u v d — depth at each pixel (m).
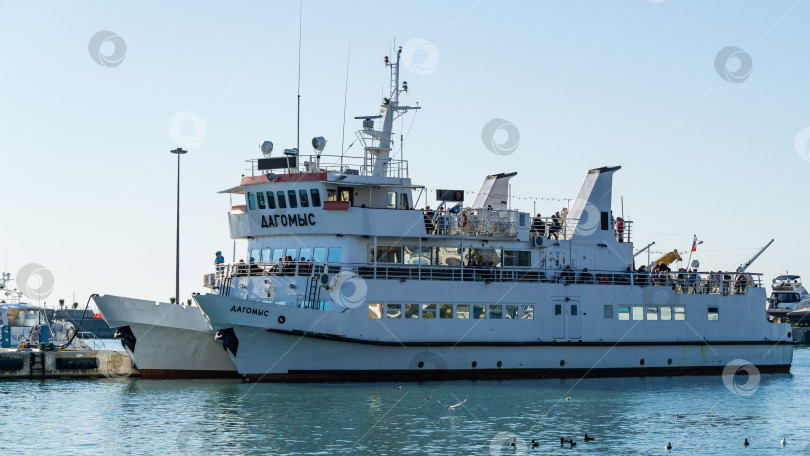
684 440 41.84
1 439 40.44
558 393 54.41
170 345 58.19
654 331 64.31
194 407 48.00
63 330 76.75
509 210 62.16
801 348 127.38
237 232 61.78
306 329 54.12
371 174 61.03
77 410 47.41
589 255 64.88
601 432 43.25
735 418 47.81
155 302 57.22
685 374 65.25
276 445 39.25
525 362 59.88
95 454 37.69
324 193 57.88
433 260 59.88
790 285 164.88
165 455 37.53
